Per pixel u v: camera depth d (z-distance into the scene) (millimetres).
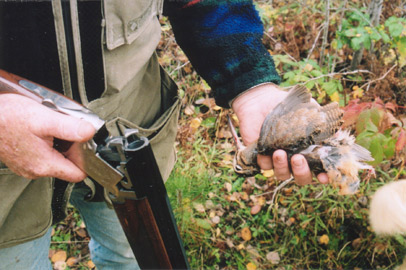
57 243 2734
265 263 2607
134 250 1157
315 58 3744
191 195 2812
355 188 1384
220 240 2701
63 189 1453
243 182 2959
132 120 1584
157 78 1639
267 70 1511
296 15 3861
